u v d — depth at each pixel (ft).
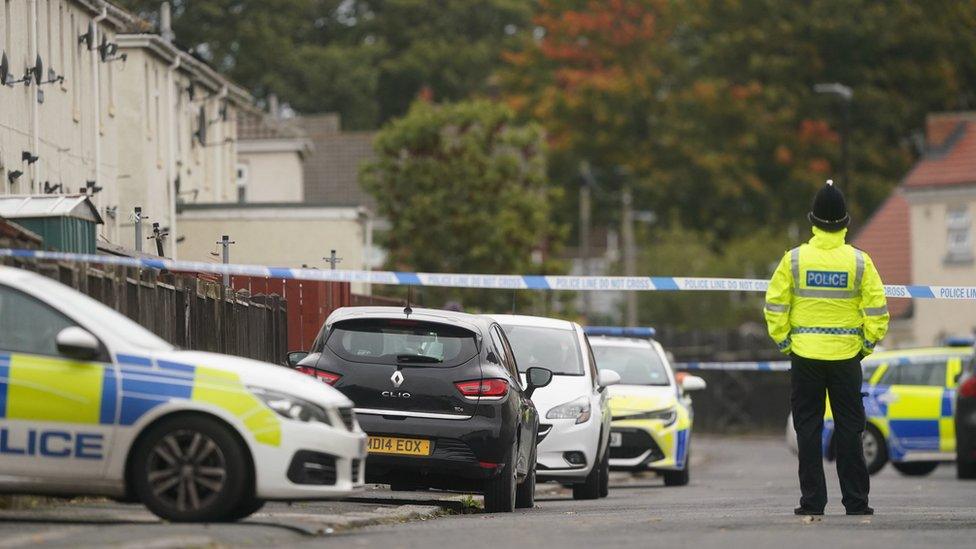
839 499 234.38
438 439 189.16
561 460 244.42
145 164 462.60
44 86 379.55
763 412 629.92
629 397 296.71
